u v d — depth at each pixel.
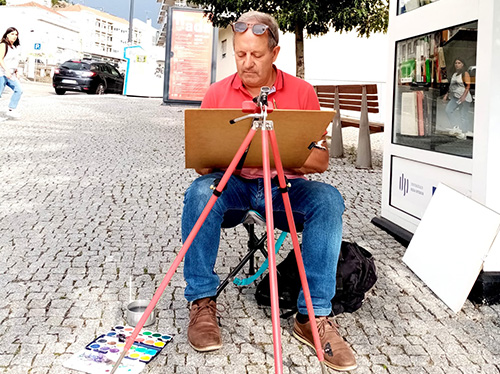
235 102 2.57
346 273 2.66
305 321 2.40
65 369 2.17
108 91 22.20
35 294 2.86
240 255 3.56
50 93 20.67
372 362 2.30
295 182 2.46
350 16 8.19
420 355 2.37
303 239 2.39
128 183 5.50
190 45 15.73
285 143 2.16
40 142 7.74
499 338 2.54
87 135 8.69
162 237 3.89
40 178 5.54
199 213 2.38
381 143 9.38
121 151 7.36
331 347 2.27
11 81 10.08
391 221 4.11
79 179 5.58
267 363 2.27
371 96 6.61
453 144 3.35
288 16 8.16
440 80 3.48
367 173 6.41
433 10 3.50
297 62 8.91
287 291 2.68
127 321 2.58
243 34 2.40
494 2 2.84
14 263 3.28
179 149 7.79
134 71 21.88
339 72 14.16
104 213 4.42
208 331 2.37
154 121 11.31
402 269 3.36
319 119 2.04
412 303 2.90
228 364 2.25
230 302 2.85
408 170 3.88
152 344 2.37
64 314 2.65
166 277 2.05
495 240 2.88
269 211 1.84
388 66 4.14
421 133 3.70
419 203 3.73
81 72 20.38
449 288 2.88
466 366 2.29
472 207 2.96
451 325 2.66
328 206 2.34
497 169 2.95
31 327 2.50
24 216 4.24
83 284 3.02
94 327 2.54
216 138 2.14
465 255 2.85
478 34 2.98
